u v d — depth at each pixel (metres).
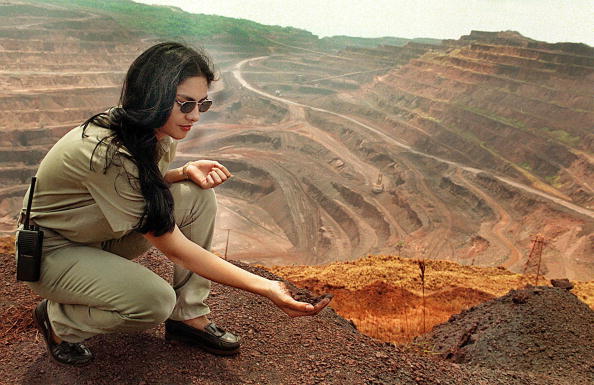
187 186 3.13
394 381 3.40
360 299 16.58
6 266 4.93
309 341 3.78
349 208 134.75
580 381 5.62
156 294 2.71
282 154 179.00
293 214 133.12
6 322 3.86
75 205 2.54
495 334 6.93
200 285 3.34
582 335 6.66
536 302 7.32
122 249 2.91
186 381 3.02
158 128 2.52
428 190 143.12
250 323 3.96
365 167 168.12
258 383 3.12
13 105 180.00
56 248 2.69
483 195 136.75
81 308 2.80
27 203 2.61
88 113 191.50
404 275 21.14
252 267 6.32
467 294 18.94
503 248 103.56
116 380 2.94
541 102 199.12
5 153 148.88
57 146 2.49
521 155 166.25
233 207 139.62
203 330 3.34
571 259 97.62
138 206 2.50
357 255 110.31
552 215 119.00
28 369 3.04
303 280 18.91
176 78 2.32
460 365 4.03
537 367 6.07
